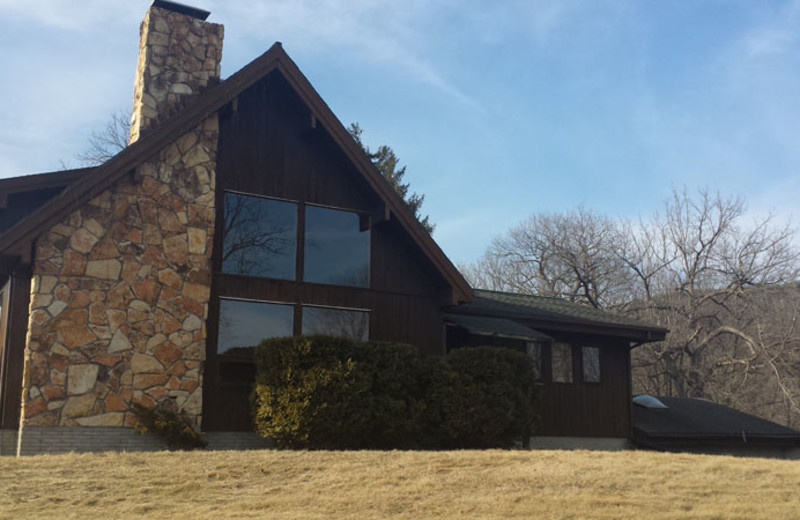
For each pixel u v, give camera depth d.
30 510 9.76
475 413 16.72
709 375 40.62
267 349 15.48
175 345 15.69
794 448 25.25
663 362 41.94
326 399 15.01
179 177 16.33
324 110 17.67
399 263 19.09
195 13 18.06
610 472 12.50
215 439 16.03
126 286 15.40
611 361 23.20
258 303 17.09
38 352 14.45
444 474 12.01
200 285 16.14
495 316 20.98
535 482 11.65
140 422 14.96
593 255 46.88
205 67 17.92
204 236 16.36
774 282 40.75
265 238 17.44
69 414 14.52
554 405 21.66
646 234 45.22
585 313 23.64
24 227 14.36
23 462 12.11
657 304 43.00
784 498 11.26
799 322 38.91
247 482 11.38
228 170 17.20
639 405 26.00
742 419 25.83
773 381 38.34
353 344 15.78
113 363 15.05
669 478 12.34
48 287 14.70
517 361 17.97
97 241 15.27
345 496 10.66
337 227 18.45
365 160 18.12
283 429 14.85
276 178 17.77
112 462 12.29
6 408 14.72
